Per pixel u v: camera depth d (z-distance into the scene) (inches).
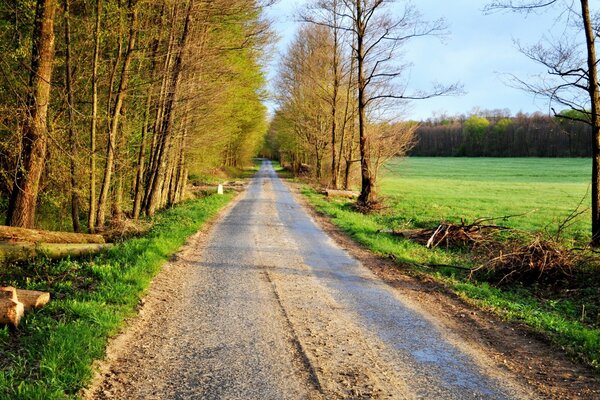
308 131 1515.7
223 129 920.9
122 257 367.6
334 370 191.5
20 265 339.6
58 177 467.8
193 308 269.0
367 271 379.6
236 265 381.7
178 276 340.2
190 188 1232.2
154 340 219.8
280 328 239.6
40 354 188.2
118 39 495.5
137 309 261.3
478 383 182.9
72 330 209.2
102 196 510.6
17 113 386.0
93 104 473.1
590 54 413.1
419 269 387.2
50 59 385.4
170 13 598.5
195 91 653.9
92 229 495.8
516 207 1031.0
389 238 531.2
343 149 1286.9
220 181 1608.0
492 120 4515.3
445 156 4436.5
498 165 3216.0
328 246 486.3
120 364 192.9
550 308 296.5
